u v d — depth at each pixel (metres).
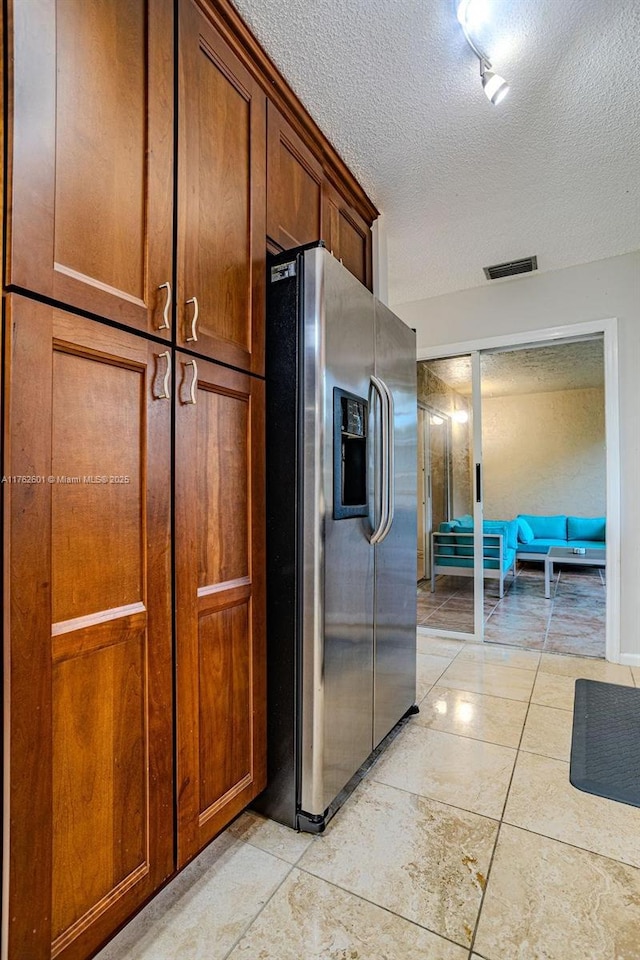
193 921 1.16
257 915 1.18
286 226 1.69
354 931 1.13
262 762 1.50
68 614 0.92
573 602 4.57
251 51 1.46
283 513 1.52
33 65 0.85
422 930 1.13
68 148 0.92
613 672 2.77
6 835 0.82
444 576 3.68
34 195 0.86
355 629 1.67
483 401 6.93
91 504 0.97
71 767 0.93
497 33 1.45
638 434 2.87
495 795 1.64
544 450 6.64
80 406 0.94
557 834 1.46
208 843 1.28
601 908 1.19
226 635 1.35
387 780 1.73
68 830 0.92
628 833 1.46
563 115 1.79
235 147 1.41
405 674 2.13
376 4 1.35
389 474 1.80
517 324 3.23
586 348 4.48
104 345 0.99
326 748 1.49
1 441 0.82
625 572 2.89
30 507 0.85
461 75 1.61
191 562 1.22
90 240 0.96
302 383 1.49
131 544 1.05
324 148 1.92
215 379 1.30
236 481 1.39
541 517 6.37
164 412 1.14
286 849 1.40
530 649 3.19
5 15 0.82
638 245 2.81
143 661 1.08
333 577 1.53
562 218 2.52
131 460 1.05
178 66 1.19
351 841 1.43
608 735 2.04
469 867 1.33
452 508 3.64
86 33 0.96
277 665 1.52
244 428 1.43
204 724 1.26
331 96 1.69
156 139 1.12
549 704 2.34
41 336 0.87
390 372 1.97
